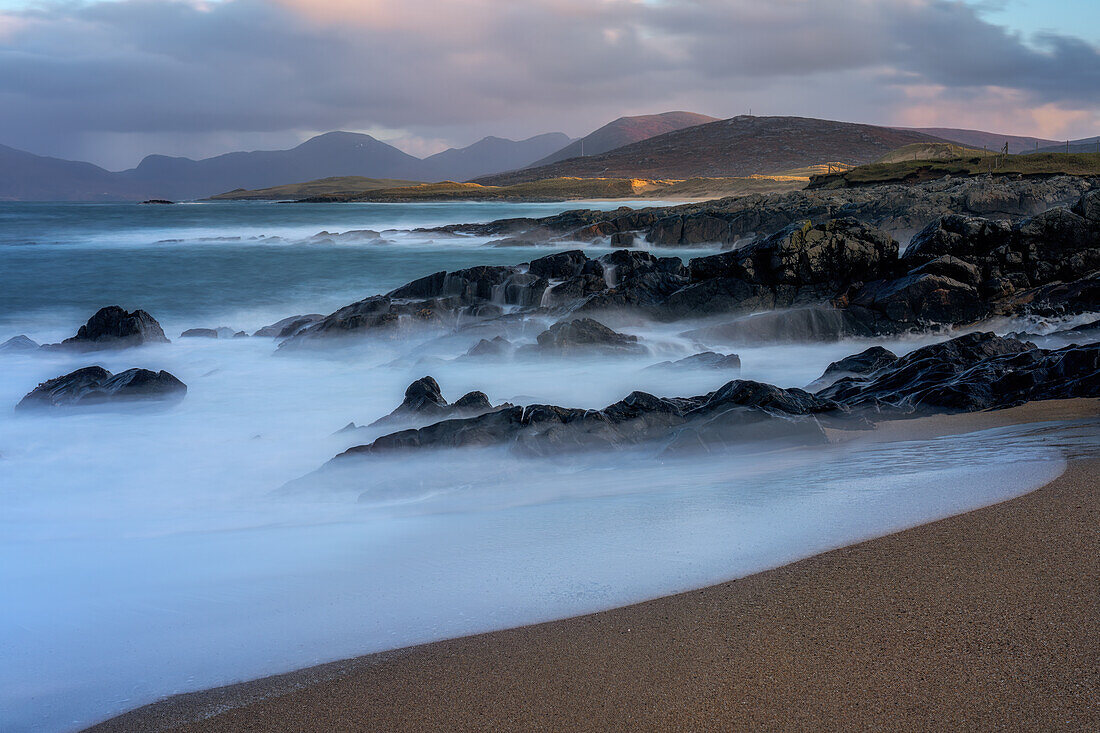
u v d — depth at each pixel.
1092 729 2.85
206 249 51.00
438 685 3.46
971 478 6.09
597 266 22.08
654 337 16.94
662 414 8.66
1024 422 8.40
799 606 3.96
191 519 7.06
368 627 4.11
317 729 3.20
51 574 5.34
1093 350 9.61
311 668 3.71
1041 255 17.38
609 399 12.30
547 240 61.03
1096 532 4.64
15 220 86.81
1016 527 4.83
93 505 7.79
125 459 9.59
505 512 6.25
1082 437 7.38
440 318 19.27
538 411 8.60
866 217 51.66
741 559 4.67
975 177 68.25
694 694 3.25
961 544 4.62
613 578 4.52
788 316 16.48
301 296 29.97
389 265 41.16
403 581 4.75
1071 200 48.91
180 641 4.12
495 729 3.11
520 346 15.62
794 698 3.17
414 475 7.70
